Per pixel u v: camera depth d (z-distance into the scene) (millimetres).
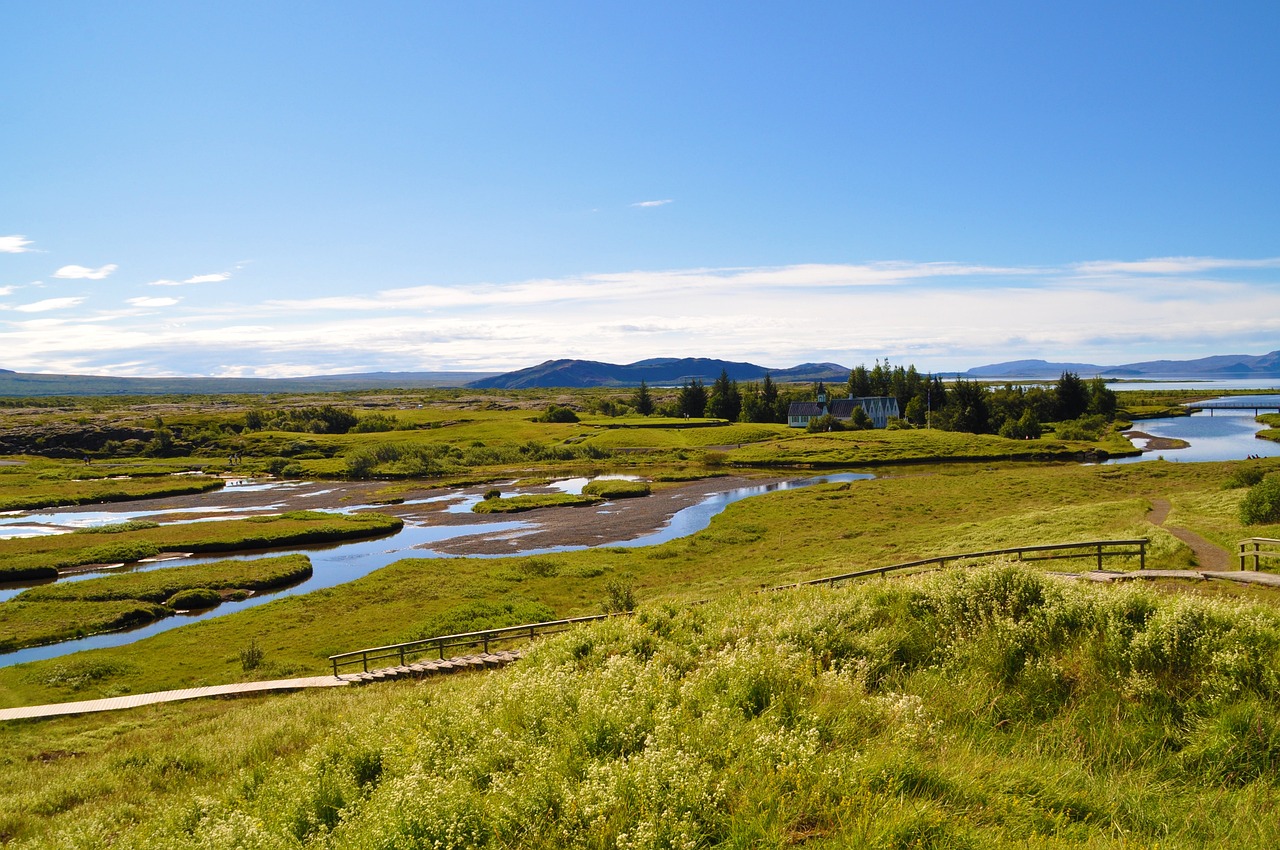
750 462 112250
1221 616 10359
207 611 45938
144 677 32656
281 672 31422
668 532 64500
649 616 15977
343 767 10062
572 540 62312
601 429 159000
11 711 25422
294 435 154625
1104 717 8773
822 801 6684
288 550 63000
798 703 8953
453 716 11062
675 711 9047
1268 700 8469
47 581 54812
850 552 46812
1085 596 11914
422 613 40562
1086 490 68938
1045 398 165250
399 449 122000
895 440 125188
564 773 7910
